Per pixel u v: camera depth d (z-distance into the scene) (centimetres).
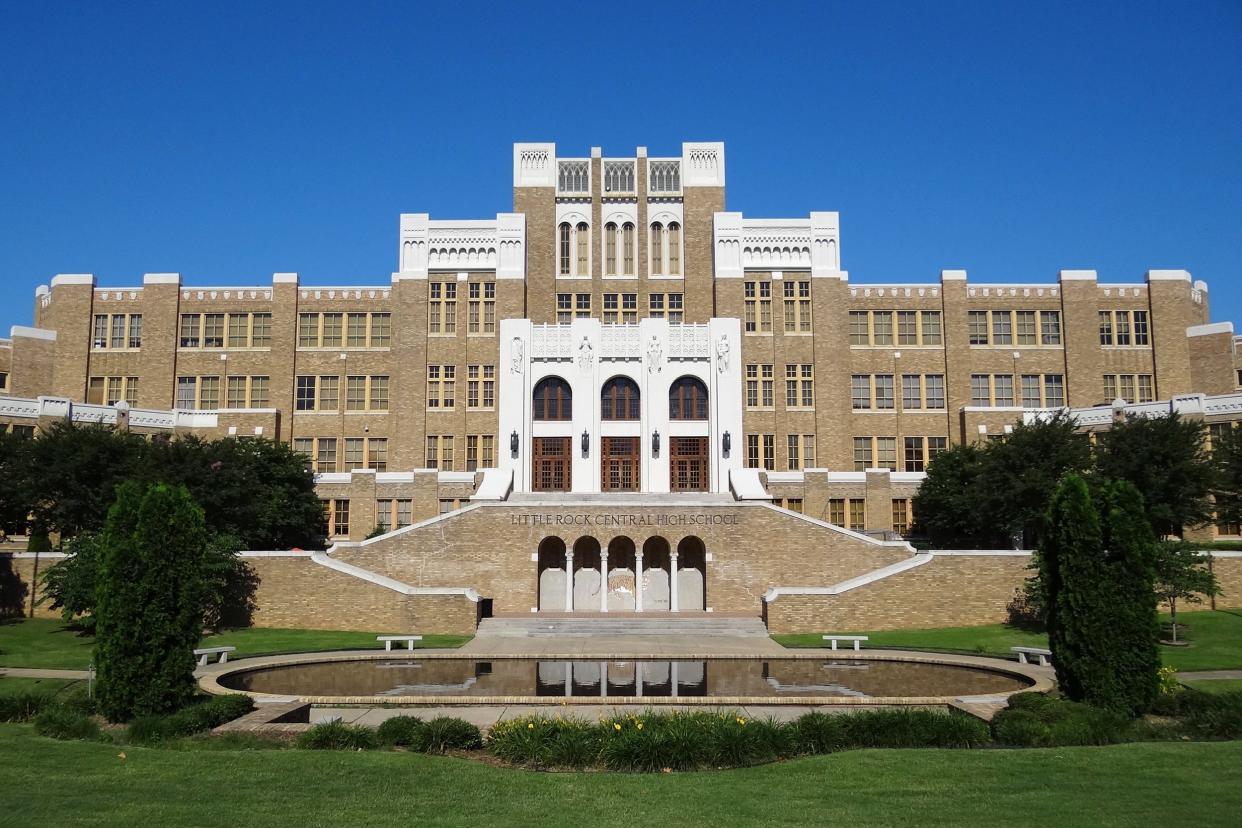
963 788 1767
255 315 7938
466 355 7656
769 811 1631
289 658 3841
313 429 7788
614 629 5016
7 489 5044
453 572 5653
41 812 1555
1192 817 1570
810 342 7681
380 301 7931
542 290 7794
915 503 6612
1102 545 2611
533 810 1630
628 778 1886
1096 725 2284
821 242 7781
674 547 5716
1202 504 5250
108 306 7938
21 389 7706
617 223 7931
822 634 4866
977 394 7862
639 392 6850
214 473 5231
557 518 5725
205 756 1992
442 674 3591
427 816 1580
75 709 2541
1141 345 7944
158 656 2531
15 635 4541
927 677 3444
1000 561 5031
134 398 7812
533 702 2831
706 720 2248
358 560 5603
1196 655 3881
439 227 7775
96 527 5103
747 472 6550
